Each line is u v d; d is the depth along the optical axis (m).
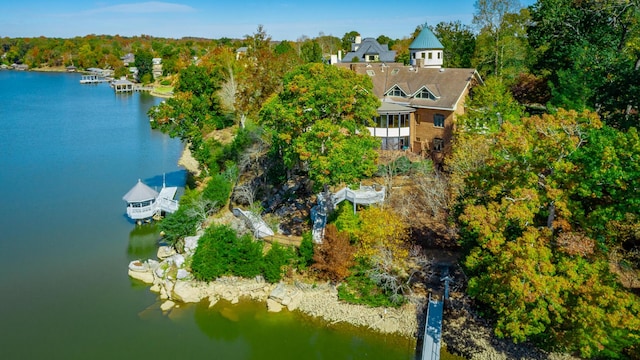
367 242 42.31
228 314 43.25
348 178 44.94
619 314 28.23
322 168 44.03
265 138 65.25
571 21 67.00
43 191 72.50
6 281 48.22
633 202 30.59
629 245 39.44
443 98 65.75
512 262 31.30
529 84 74.31
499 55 81.44
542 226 34.41
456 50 103.44
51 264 51.34
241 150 69.19
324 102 47.50
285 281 45.88
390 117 66.94
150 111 68.56
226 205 59.91
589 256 32.19
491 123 55.88
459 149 50.69
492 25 86.50
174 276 47.66
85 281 48.31
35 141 104.56
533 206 32.34
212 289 46.03
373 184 54.06
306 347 39.28
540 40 71.75
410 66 76.12
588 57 56.47
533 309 31.03
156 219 61.78
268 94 74.12
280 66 76.62
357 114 49.22
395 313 41.03
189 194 57.88
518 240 31.20
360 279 43.62
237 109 79.12
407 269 44.09
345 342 39.44
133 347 39.34
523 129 34.88
